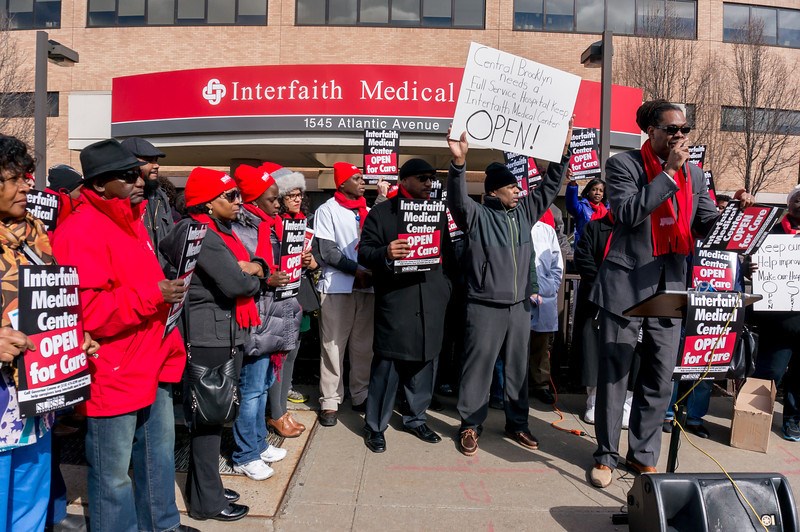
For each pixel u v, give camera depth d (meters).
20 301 1.98
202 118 9.59
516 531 3.11
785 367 4.55
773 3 18.39
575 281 6.14
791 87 17.34
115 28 17.25
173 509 2.91
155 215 3.94
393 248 3.80
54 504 2.94
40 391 2.04
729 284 3.89
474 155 10.56
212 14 16.95
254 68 9.41
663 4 17.02
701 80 16.48
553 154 3.99
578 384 4.85
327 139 9.49
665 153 3.43
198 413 2.93
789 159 16.97
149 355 2.56
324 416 4.60
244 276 3.00
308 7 16.78
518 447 4.24
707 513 2.66
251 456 3.66
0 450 2.12
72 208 2.55
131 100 10.05
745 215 3.24
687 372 2.92
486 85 3.78
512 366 4.24
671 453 3.11
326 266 4.64
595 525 3.18
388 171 6.30
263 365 3.69
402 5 16.78
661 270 3.54
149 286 2.45
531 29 16.94
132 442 2.71
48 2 17.61
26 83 17.67
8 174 2.06
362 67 9.27
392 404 4.16
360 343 4.89
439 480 3.68
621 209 3.38
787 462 4.07
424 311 4.08
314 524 3.14
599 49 7.40
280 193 4.18
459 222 3.98
